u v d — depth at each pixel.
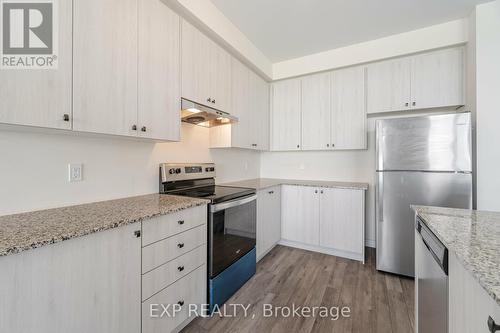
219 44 2.34
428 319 1.09
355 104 2.89
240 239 2.11
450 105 2.41
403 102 2.62
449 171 2.05
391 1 2.04
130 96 1.46
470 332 0.67
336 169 3.33
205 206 1.73
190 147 2.45
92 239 1.04
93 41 1.26
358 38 2.67
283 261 2.64
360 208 2.62
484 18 2.08
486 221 1.08
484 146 2.07
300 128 3.26
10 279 0.80
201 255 1.69
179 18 1.83
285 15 2.25
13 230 0.97
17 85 1.00
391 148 2.26
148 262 1.29
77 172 1.51
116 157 1.74
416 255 1.34
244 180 3.43
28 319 0.85
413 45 2.50
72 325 0.97
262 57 3.03
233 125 2.59
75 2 1.19
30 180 1.30
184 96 1.88
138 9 1.51
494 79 2.06
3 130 1.20
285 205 3.07
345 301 1.88
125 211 1.33
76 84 1.19
